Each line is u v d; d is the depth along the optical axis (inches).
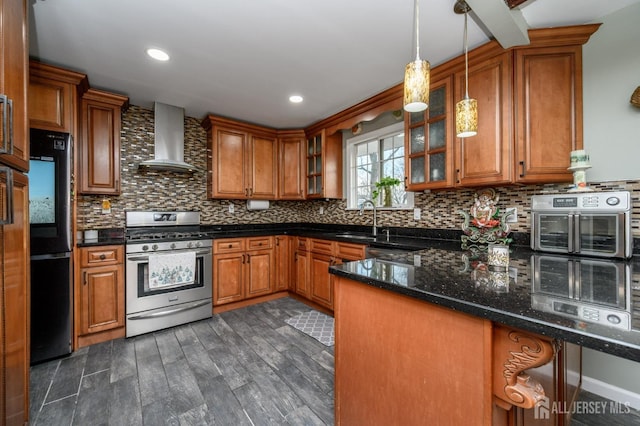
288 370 76.6
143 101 117.5
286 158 155.6
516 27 65.2
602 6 64.5
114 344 91.8
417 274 45.7
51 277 81.4
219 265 120.3
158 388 68.7
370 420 45.4
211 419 58.7
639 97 63.1
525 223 83.0
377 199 132.9
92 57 82.7
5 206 42.1
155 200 127.8
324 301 120.7
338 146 147.9
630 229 59.0
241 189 141.4
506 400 30.8
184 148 135.5
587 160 65.5
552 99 72.3
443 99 88.6
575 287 38.0
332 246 117.6
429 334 37.6
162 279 103.0
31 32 70.4
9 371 46.1
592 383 67.4
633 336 22.9
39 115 83.2
